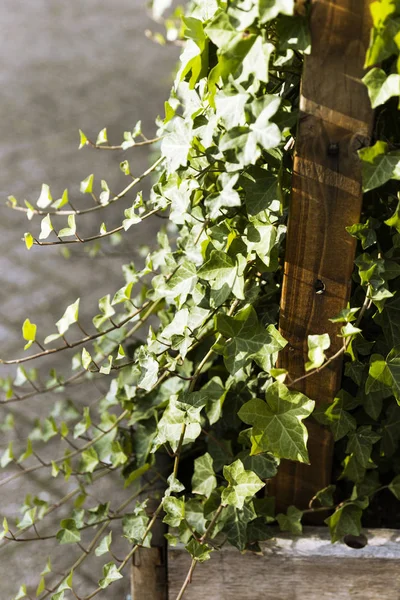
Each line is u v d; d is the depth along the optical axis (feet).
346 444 10.05
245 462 9.53
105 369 9.47
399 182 9.29
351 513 9.60
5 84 26.94
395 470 10.09
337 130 8.80
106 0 36.86
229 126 8.79
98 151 22.18
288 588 9.64
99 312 15.96
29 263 17.63
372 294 9.00
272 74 9.05
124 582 11.38
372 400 9.48
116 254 14.73
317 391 9.37
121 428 10.79
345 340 9.04
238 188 9.32
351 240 9.00
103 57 29.37
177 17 11.26
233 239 9.20
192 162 9.32
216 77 8.81
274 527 9.72
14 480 12.26
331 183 8.90
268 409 9.15
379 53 8.49
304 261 9.08
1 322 15.88
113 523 11.84
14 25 33.24
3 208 19.56
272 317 9.58
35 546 11.70
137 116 24.17
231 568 9.63
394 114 9.15
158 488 10.09
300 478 9.64
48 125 23.82
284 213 9.29
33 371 11.30
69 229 9.51
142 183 20.22
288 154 9.16
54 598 9.55
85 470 10.56
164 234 10.18
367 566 9.53
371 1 8.59
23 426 13.17
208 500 9.57
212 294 9.18
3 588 11.36
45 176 20.90
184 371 10.30
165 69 28.02
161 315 10.44
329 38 8.66
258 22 8.60
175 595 9.72
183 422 9.30
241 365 9.17
